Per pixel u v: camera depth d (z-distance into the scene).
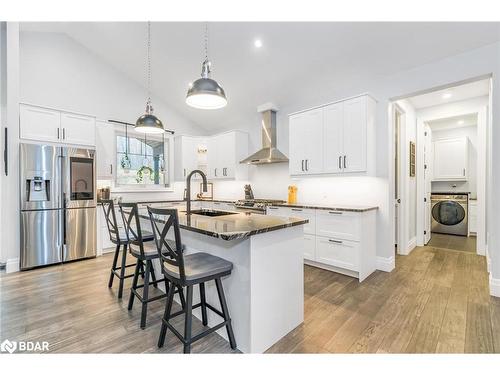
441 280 2.87
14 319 2.06
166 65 4.34
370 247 3.12
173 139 5.62
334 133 3.36
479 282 2.78
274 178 4.72
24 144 3.26
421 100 4.04
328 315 2.12
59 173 3.53
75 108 4.22
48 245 3.44
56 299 2.43
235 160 4.95
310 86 3.81
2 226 3.33
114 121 4.62
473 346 1.68
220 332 1.86
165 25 3.45
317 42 3.03
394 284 2.77
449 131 5.75
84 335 1.84
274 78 3.89
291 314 1.90
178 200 5.56
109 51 4.37
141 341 1.77
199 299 2.10
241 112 5.11
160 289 2.68
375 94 3.30
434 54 2.70
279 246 1.81
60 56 4.07
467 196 5.28
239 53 3.58
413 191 4.37
